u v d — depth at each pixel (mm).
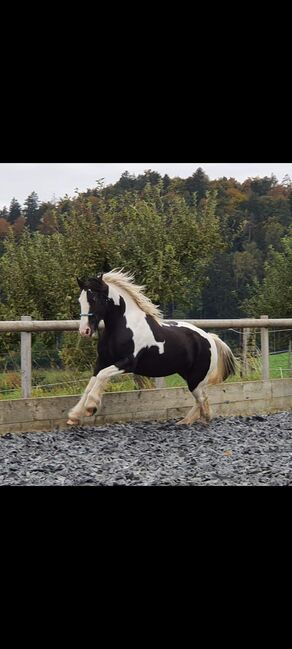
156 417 12008
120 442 10039
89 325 10281
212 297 45875
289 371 16547
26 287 19406
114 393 11438
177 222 20047
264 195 54562
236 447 9945
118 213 20141
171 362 11156
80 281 10430
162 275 18719
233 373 12070
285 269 29438
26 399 10375
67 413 10852
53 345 13586
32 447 9469
